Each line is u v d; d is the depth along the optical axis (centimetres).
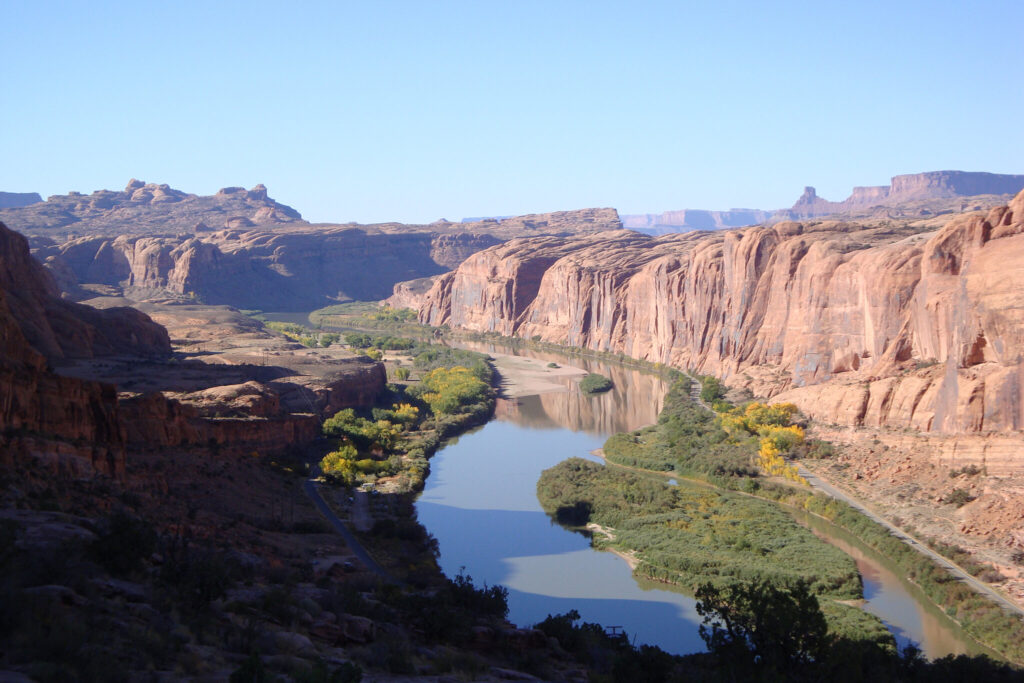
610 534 8800
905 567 7562
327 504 8962
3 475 5025
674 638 6278
